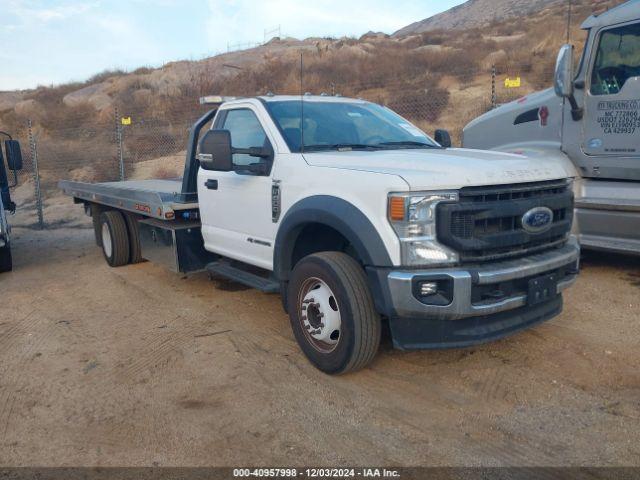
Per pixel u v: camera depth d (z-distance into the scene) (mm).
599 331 5113
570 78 6410
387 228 3855
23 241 11438
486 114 8117
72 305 6672
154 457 3498
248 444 3588
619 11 6234
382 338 5105
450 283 3770
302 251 4898
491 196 3992
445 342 3934
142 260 8633
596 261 7383
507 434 3578
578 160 6719
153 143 19703
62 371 4789
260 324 5672
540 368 4438
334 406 4004
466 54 23391
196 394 4270
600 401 3924
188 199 6543
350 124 5496
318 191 4418
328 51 29422
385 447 3492
